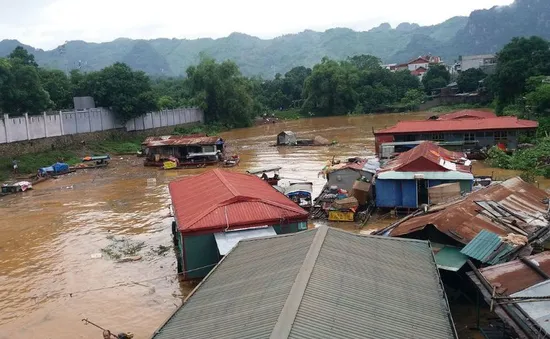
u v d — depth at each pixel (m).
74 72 86.50
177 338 11.20
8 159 53.19
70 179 51.00
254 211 22.50
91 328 19.00
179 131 87.88
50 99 68.69
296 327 10.04
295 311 10.54
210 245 21.84
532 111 63.38
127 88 73.69
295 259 13.58
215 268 15.18
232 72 103.12
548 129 52.84
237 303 11.98
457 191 27.72
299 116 123.88
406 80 134.88
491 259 16.64
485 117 57.97
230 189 24.34
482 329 15.51
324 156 56.44
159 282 22.75
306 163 52.19
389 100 127.56
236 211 22.47
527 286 13.63
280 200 24.73
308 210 30.89
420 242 16.17
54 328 19.19
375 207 31.69
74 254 27.41
